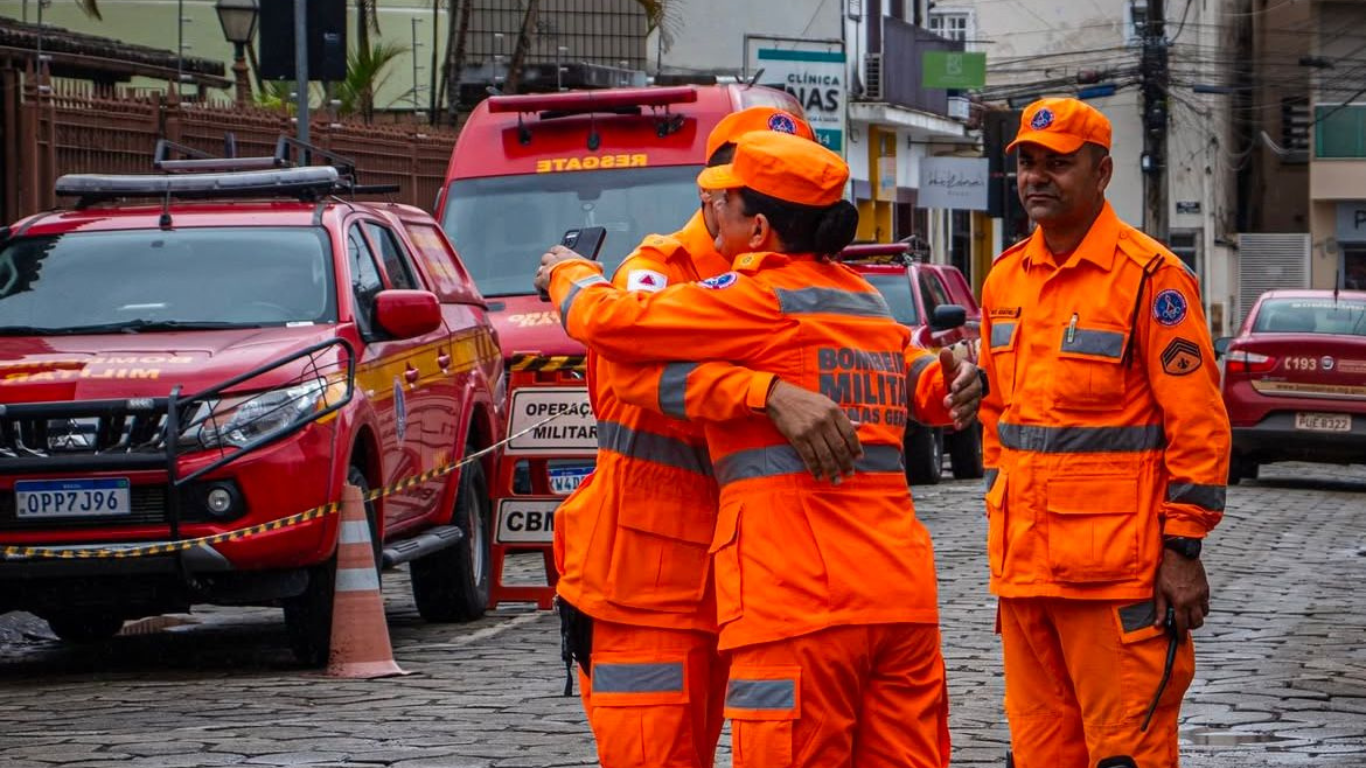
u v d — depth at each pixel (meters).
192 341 11.84
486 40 36.66
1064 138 6.51
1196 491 6.41
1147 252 6.52
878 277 23.89
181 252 12.72
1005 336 6.75
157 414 11.15
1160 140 57.09
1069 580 6.53
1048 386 6.59
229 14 24.53
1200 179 68.25
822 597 5.38
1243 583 15.62
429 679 11.35
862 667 5.46
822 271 5.60
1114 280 6.53
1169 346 6.45
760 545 5.42
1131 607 6.49
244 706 10.51
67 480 11.11
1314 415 23.97
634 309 5.45
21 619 14.36
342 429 11.55
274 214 13.04
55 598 11.26
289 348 11.61
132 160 21.03
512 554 18.61
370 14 38.84
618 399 5.62
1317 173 72.12
